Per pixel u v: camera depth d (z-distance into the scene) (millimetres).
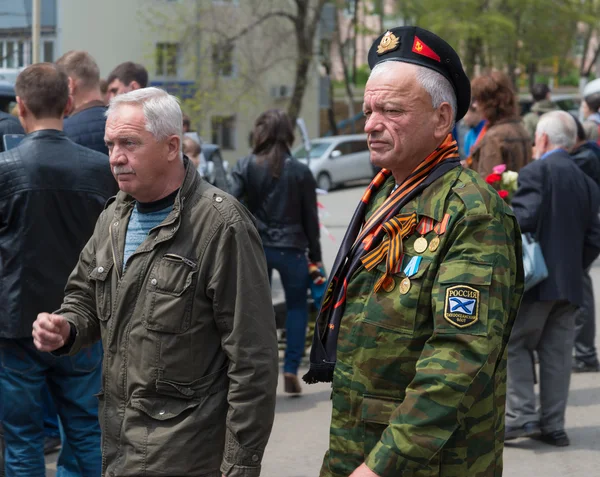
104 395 2889
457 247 2211
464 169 2350
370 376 2312
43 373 3971
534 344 5152
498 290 2186
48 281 3857
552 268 4926
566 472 4816
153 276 2793
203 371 2809
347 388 2367
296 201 6098
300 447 5324
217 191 2871
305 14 29641
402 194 2357
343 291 2424
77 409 4016
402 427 2146
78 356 3959
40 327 2887
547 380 5191
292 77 34594
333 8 34438
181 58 29531
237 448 2766
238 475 2754
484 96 5539
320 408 6059
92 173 3938
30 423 3977
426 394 2137
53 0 27500
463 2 30562
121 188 2832
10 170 3807
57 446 5234
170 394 2787
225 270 2781
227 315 2791
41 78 3889
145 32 29062
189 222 2814
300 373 6895
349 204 22047
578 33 36906
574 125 5141
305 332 6316
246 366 2766
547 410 5211
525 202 4930
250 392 2766
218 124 31875
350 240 2498
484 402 2305
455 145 2410
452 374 2123
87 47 28078
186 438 2771
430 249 2252
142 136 2789
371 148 2410
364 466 2176
